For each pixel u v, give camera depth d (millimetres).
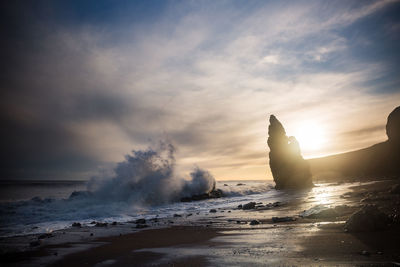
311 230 7766
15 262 6562
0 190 47688
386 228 6805
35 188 54125
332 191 21141
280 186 38031
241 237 8023
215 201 26562
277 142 39031
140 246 7883
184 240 8398
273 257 5426
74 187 60031
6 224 13359
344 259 4844
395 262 4422
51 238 9633
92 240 9172
